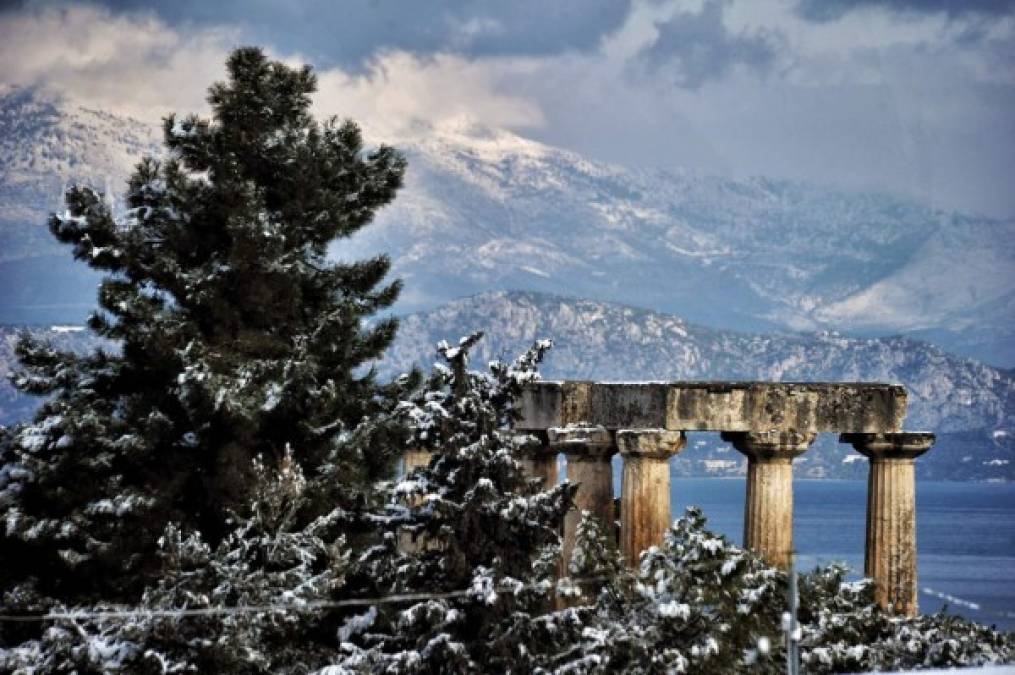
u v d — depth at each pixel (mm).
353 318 109562
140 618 89500
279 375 104875
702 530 90188
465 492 88688
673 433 100250
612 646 85188
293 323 109938
